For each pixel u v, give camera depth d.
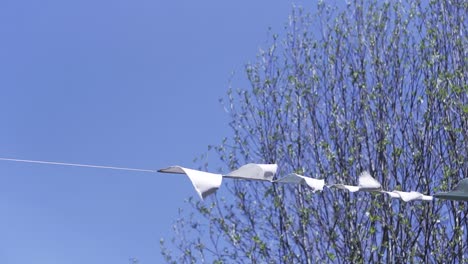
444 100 11.62
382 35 12.48
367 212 10.72
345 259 11.08
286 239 11.27
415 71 12.09
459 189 3.02
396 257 10.94
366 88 12.14
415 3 12.62
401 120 11.89
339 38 12.59
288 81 12.34
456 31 12.29
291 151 11.88
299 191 11.55
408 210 11.25
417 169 11.51
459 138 11.52
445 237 11.05
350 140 11.80
